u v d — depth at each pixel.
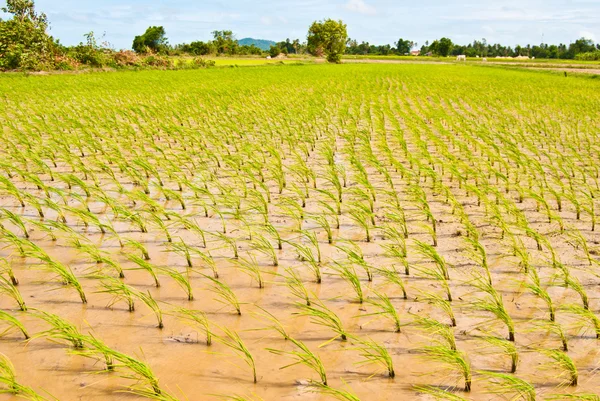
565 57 104.88
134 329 4.42
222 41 81.44
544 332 4.45
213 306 4.84
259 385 3.72
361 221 6.43
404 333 4.42
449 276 5.49
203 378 3.79
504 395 3.62
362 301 4.93
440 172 9.85
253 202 7.53
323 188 8.62
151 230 6.66
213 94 22.12
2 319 4.09
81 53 38.97
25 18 37.53
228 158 9.90
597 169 9.69
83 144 11.34
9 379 3.26
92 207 7.46
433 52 101.12
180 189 8.33
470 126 14.96
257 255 5.99
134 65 41.56
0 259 5.58
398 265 5.75
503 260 5.88
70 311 4.68
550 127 15.07
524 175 9.56
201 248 6.12
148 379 3.57
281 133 13.00
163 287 5.18
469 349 4.20
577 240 6.16
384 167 9.89
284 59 73.56
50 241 6.23
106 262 5.35
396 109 18.75
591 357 4.09
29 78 29.06
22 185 8.42
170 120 14.56
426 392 3.64
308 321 4.62
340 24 68.44
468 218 7.23
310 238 5.82
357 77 35.75
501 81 32.78
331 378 3.82
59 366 3.89
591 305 4.88
